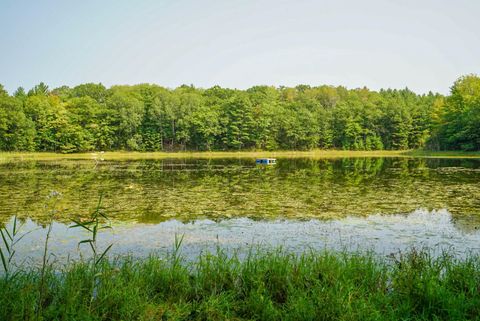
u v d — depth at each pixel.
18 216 11.50
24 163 38.62
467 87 57.66
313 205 13.38
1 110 52.75
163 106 66.94
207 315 4.55
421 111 70.94
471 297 4.76
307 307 4.38
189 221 10.89
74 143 59.78
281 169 30.06
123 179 21.95
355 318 4.14
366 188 17.69
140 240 8.84
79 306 4.44
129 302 4.55
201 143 66.50
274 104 79.06
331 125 71.75
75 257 7.48
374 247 8.21
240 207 13.03
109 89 81.56
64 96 78.44
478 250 7.98
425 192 16.38
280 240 8.82
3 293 4.48
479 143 51.62
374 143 70.19
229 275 5.45
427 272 5.32
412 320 4.39
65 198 14.89
